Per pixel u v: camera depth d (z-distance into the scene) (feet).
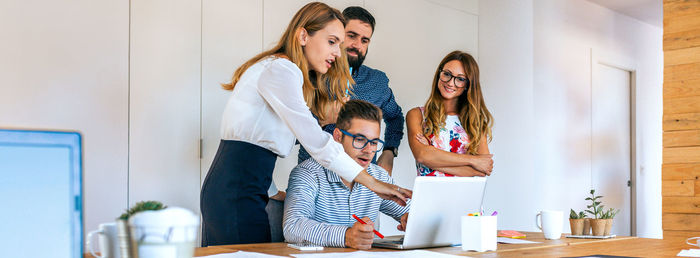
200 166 9.83
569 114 15.96
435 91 8.70
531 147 14.16
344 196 5.92
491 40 14.85
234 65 10.21
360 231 4.67
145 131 9.20
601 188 17.42
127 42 9.04
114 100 8.89
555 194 15.19
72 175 2.32
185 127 9.64
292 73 5.32
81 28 8.62
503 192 14.53
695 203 10.94
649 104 19.70
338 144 5.29
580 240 5.85
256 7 10.52
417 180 4.79
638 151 19.06
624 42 18.48
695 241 5.69
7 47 7.95
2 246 2.12
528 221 14.08
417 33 13.16
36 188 2.22
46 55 8.29
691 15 11.19
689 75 11.17
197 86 9.78
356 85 11.05
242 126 5.56
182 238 2.25
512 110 14.49
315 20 5.96
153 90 9.29
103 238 2.62
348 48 11.11
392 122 11.59
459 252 4.56
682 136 11.19
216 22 9.98
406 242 4.84
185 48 9.64
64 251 2.26
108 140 8.80
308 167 5.82
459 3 14.35
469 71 8.47
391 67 12.51
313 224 5.01
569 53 15.96
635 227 18.78
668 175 11.32
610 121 17.97
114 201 8.83
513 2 14.60
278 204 6.86
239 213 5.55
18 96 8.04
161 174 9.36
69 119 8.47
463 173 8.35
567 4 15.93
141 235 2.21
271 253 4.10
